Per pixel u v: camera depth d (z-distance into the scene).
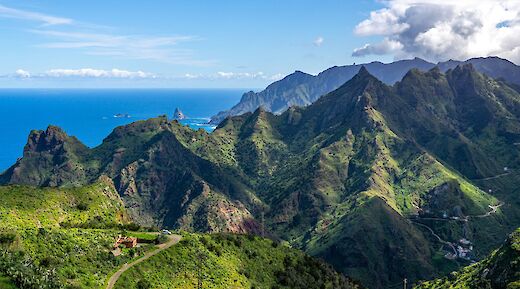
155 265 118.00
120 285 101.06
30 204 160.25
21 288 80.50
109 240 125.12
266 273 147.12
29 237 103.88
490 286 174.12
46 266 96.12
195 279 120.31
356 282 180.00
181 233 153.00
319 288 154.75
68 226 153.88
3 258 86.88
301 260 167.38
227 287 123.44
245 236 167.75
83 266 103.69
